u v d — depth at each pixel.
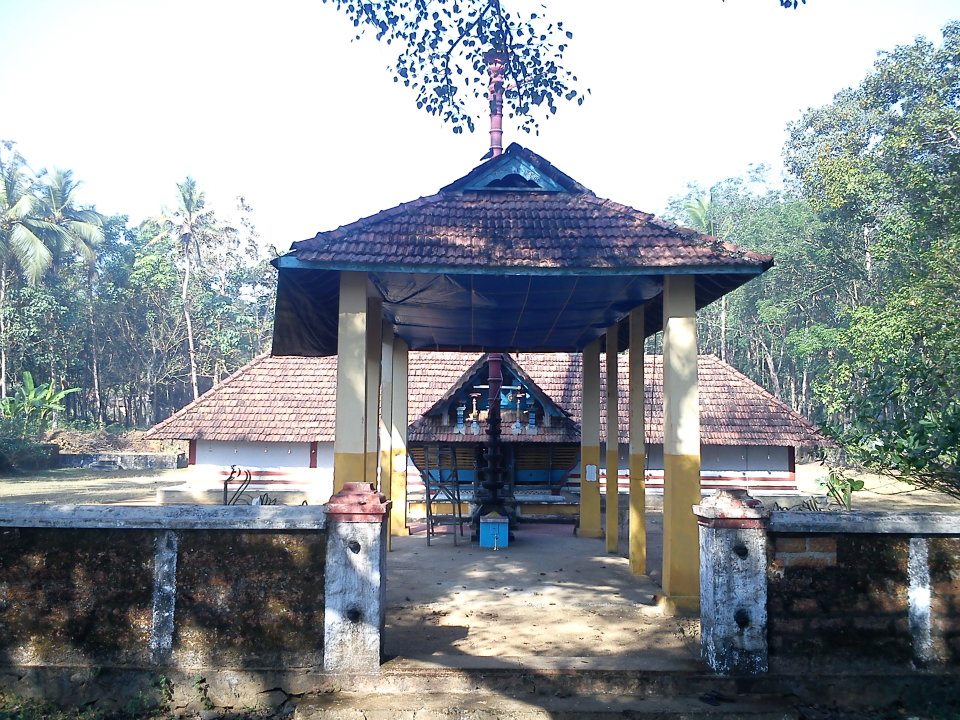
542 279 8.30
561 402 19.59
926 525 5.91
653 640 6.75
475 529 12.84
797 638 5.87
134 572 5.91
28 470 30.61
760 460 19.44
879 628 5.89
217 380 48.41
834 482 10.63
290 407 19.78
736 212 46.62
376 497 5.98
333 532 5.89
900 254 21.22
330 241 7.68
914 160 24.97
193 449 19.38
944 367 9.32
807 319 39.31
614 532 11.93
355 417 7.60
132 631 5.86
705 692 5.75
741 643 5.84
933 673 5.85
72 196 41.38
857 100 31.00
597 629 7.15
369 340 10.76
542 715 5.41
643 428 10.23
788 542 5.95
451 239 7.86
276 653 5.84
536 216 8.41
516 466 16.56
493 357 13.88
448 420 16.16
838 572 5.93
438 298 9.51
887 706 5.77
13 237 36.94
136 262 44.97
